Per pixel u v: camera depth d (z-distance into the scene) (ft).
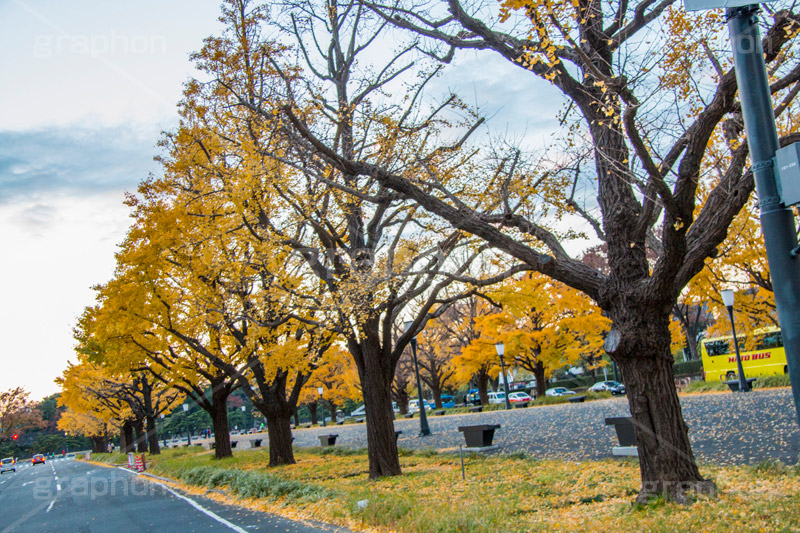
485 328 116.37
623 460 37.47
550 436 58.59
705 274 73.26
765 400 59.00
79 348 93.20
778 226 13.52
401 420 142.41
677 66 24.16
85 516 41.93
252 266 44.78
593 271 26.12
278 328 57.62
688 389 93.30
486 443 54.95
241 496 41.63
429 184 30.63
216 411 85.40
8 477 126.82
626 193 25.59
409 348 156.04
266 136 37.58
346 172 32.22
